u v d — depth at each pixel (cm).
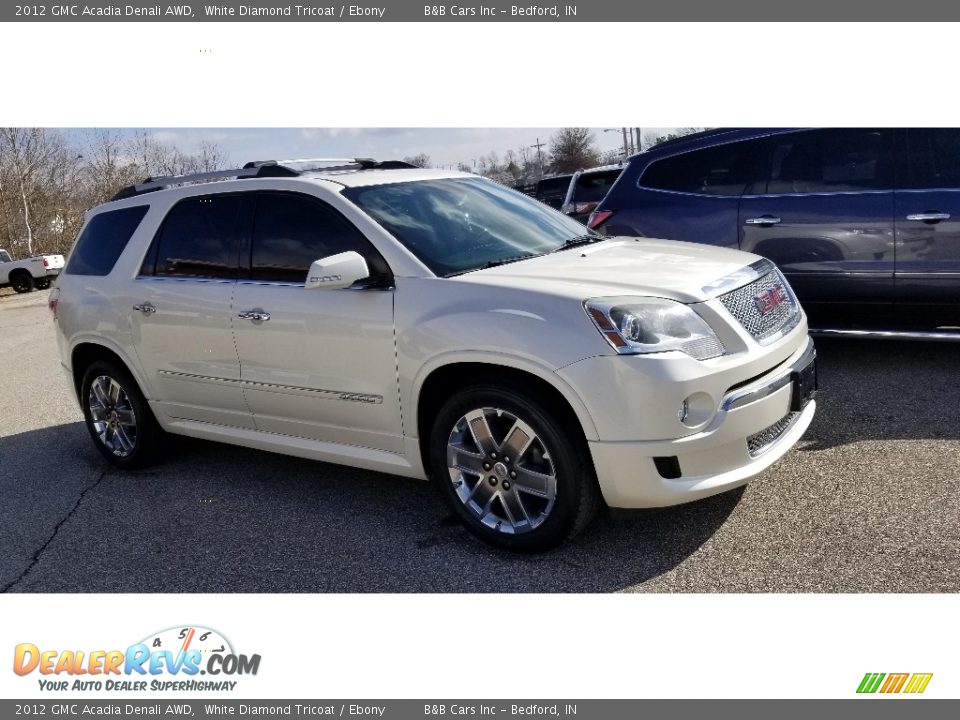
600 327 310
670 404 304
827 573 312
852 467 393
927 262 518
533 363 316
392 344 359
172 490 471
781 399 336
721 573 319
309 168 462
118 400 512
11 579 380
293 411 412
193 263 449
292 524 405
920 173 519
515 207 450
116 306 482
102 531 423
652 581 320
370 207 392
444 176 454
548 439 323
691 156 606
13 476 532
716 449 315
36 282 2659
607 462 311
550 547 341
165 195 479
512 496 342
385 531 387
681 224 604
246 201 432
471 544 364
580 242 429
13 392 827
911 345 609
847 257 543
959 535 323
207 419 462
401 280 363
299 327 392
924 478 373
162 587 356
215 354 435
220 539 397
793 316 375
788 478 390
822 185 550
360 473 469
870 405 477
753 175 576
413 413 361
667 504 315
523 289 331
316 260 390
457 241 389
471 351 331
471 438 355
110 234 507
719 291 336
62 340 525
